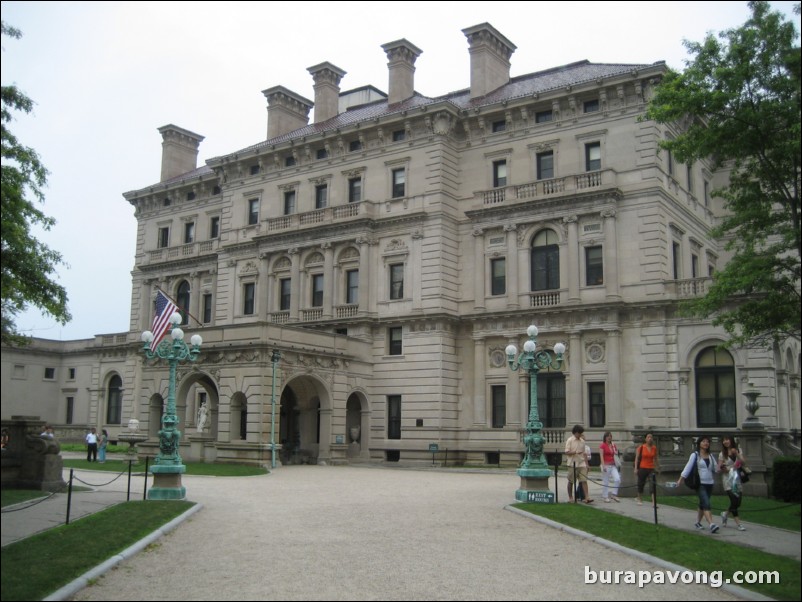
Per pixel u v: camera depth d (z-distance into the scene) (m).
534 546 19.02
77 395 79.75
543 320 49.69
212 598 13.94
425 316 52.62
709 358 44.66
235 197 65.50
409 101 62.66
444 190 54.00
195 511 23.62
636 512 24.45
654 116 26.81
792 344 47.81
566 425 48.09
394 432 53.84
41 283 28.36
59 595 13.66
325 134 59.12
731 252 58.53
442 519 23.22
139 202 77.38
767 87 24.61
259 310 61.12
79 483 31.25
